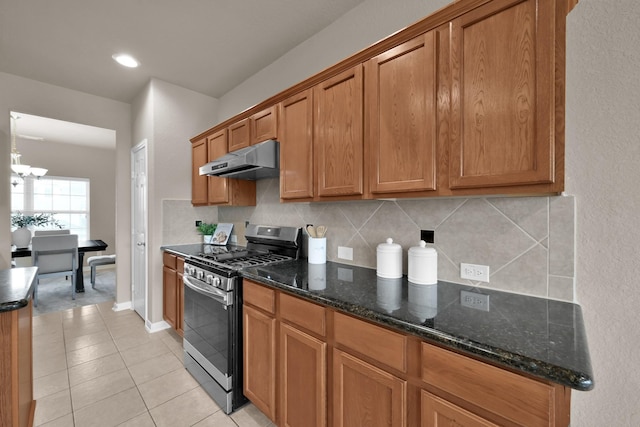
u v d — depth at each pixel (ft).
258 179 8.89
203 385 6.31
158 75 9.14
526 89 3.16
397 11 5.38
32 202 17.08
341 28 6.43
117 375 6.83
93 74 9.05
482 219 4.36
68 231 15.21
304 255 7.11
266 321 4.97
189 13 6.34
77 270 13.66
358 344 3.56
